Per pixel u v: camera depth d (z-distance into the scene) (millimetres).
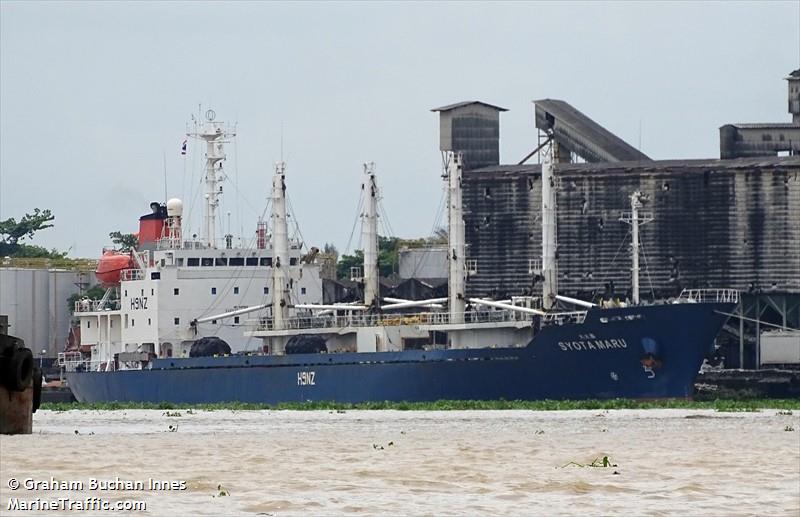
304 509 135750
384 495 146875
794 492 152000
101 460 186625
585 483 158375
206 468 176125
